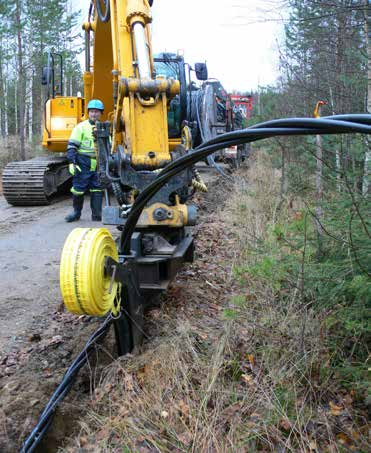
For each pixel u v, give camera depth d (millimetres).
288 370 3109
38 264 5652
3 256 5980
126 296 3264
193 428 2693
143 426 2744
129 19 4441
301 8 5367
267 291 3975
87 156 7516
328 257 3652
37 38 18641
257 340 3473
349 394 2979
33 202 9336
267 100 10328
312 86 7223
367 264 3268
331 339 3350
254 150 15289
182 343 3438
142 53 4219
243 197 7781
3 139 19812
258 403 2859
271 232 4406
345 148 4297
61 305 4441
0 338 3885
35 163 9438
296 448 2598
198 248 5902
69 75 22688
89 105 6934
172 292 4457
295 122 1883
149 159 3895
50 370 3465
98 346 3482
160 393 2959
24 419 3029
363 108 6199
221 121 13031
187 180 3822
